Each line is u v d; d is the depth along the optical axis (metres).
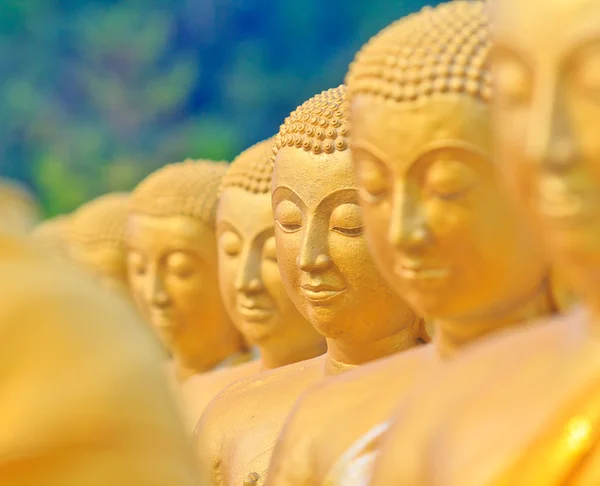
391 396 5.95
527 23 4.58
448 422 4.92
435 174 5.51
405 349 7.43
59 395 4.90
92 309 5.09
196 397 9.65
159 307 10.55
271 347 8.94
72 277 5.19
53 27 25.75
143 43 25.41
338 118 7.28
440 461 4.86
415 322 7.47
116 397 4.96
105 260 12.25
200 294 10.53
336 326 7.32
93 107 25.48
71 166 25.23
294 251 7.39
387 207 5.63
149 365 5.13
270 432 7.81
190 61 25.56
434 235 5.53
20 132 25.44
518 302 5.67
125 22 25.50
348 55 24.47
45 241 5.45
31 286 5.02
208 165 10.84
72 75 25.66
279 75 25.02
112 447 4.92
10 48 25.69
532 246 5.58
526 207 4.70
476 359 5.07
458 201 5.50
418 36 5.65
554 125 4.48
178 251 10.50
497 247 5.53
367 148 5.64
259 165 8.91
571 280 4.66
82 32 25.69
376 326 7.34
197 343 10.63
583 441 4.49
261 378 8.24
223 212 9.05
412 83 5.54
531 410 4.69
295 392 7.93
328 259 7.26
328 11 24.91
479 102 5.48
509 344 5.02
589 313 4.77
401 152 5.54
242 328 9.05
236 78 25.14
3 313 4.95
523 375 4.82
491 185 5.50
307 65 24.95
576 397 4.58
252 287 8.84
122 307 5.27
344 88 7.51
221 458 8.00
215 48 25.58
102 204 12.59
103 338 5.04
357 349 7.44
